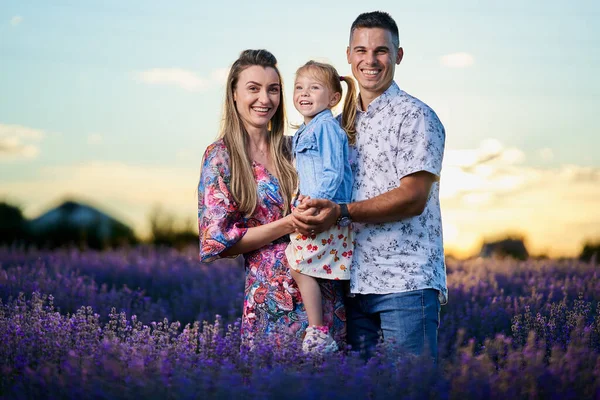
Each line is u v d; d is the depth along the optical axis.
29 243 17.66
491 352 5.00
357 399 3.94
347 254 4.98
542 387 4.12
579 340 4.97
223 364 4.43
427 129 4.84
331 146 4.93
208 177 5.14
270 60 5.23
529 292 8.33
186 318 7.75
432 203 5.05
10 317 5.57
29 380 4.17
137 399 3.89
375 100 5.01
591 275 9.62
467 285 8.56
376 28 4.96
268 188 5.13
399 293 4.90
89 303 7.57
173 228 18.12
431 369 4.19
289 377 3.97
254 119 5.16
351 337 5.20
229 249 5.03
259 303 5.07
